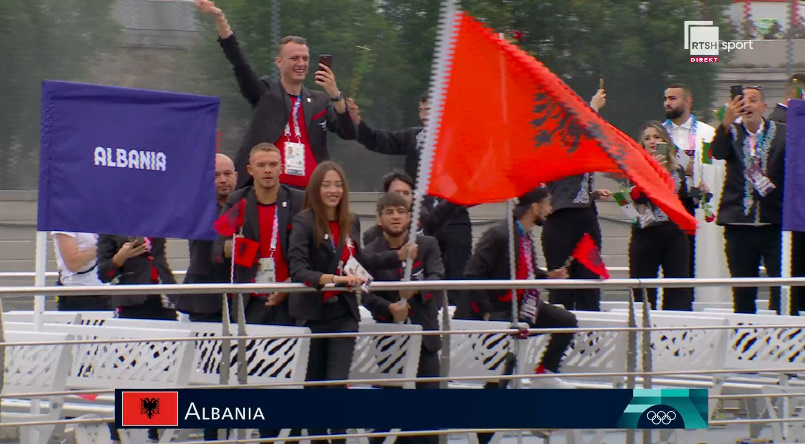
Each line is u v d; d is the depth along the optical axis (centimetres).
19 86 5216
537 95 2080
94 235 2545
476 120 2083
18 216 4938
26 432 2116
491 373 2209
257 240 2123
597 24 4809
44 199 2052
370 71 4628
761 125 2769
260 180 2106
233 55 2338
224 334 1922
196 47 5216
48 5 5278
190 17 5419
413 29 4681
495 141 2088
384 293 2166
